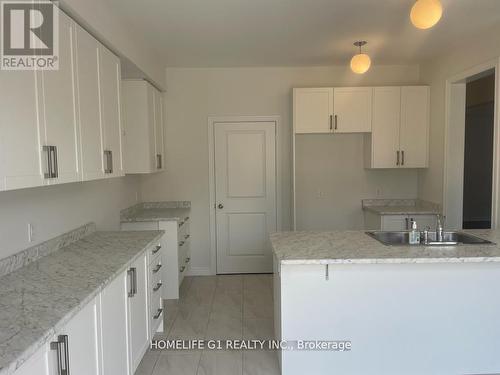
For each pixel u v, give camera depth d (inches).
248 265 207.8
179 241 172.4
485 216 332.8
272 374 109.8
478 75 154.3
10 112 64.8
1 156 62.2
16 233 89.5
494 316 103.2
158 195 203.3
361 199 207.3
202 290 181.3
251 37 149.1
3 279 81.0
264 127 202.4
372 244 107.2
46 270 87.5
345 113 189.2
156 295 127.5
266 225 206.4
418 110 190.1
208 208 205.0
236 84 200.4
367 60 144.3
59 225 110.2
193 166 203.2
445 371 104.5
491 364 104.2
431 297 102.8
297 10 121.8
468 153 331.0
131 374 97.0
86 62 97.3
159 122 185.6
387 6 119.3
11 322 59.6
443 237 121.6
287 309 102.9
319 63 192.1
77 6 90.1
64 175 84.5
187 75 199.8
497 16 129.2
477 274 102.3
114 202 157.6
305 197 207.2
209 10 120.6
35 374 54.6
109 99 114.0
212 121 201.6
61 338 61.1
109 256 99.9
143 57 152.4
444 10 123.4
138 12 120.0
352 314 103.0
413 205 205.9
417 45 161.3
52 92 79.4
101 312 78.5
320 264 97.8
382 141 190.4
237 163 203.9
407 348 104.0
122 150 125.1
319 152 205.8
